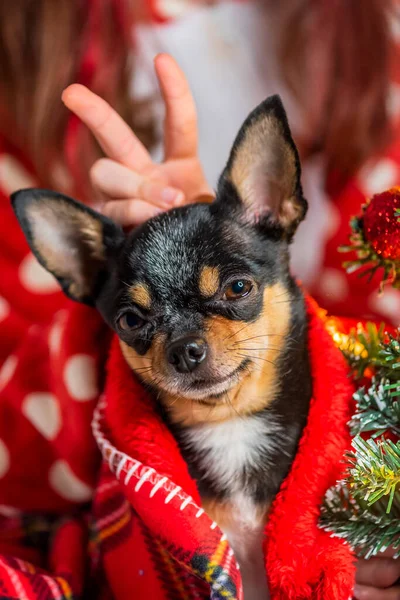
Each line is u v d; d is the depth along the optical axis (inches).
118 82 19.2
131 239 12.8
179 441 12.8
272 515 11.2
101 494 12.9
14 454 15.1
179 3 22.5
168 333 12.2
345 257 19.1
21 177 19.5
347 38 19.5
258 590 12.3
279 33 20.5
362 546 10.4
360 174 19.6
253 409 12.6
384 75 19.4
